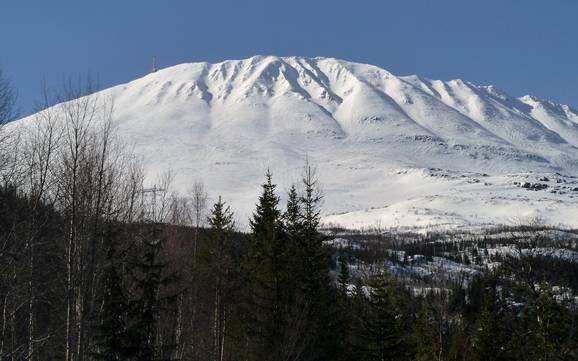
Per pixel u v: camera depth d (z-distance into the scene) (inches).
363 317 1750.7
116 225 1105.4
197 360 1489.9
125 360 960.9
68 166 1010.7
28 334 1025.5
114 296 978.7
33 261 946.1
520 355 1658.5
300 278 1430.9
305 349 1346.0
